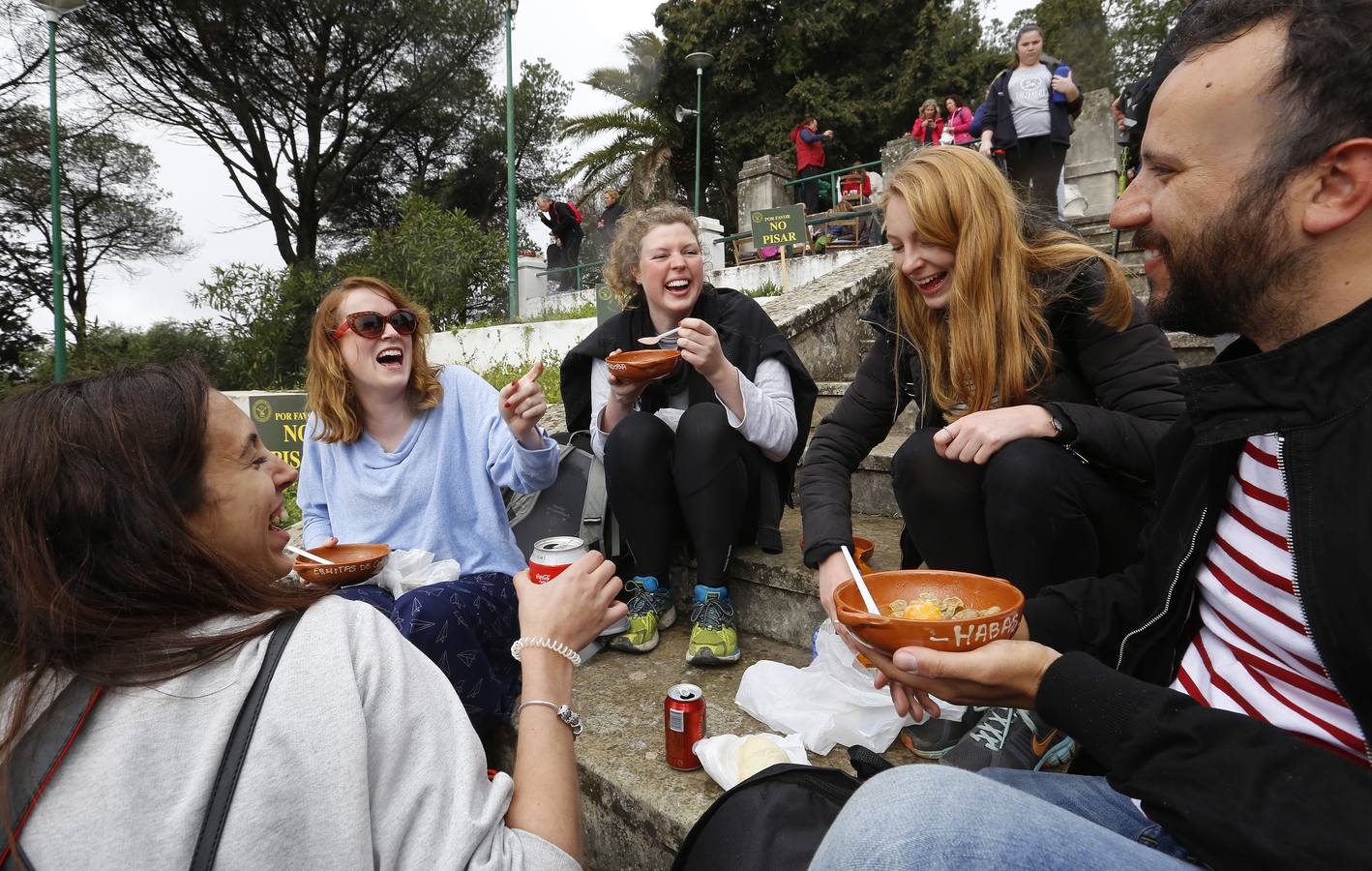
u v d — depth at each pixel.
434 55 19.44
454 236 12.55
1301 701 0.82
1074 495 1.42
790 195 12.12
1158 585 1.00
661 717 1.84
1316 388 0.75
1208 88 0.75
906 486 1.66
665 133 19.11
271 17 16.84
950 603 1.08
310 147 19.22
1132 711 0.75
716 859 1.08
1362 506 0.71
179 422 0.83
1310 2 0.70
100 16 15.52
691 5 19.25
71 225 17.97
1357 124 0.69
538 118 24.05
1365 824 0.60
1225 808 0.66
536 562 1.60
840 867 0.67
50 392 0.81
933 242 1.54
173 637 0.74
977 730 1.48
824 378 4.25
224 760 0.67
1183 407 1.43
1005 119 6.09
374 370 2.11
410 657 0.83
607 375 2.53
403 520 2.21
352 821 0.68
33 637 0.69
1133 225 0.87
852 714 1.64
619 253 2.52
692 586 2.47
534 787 0.87
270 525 0.97
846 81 17.92
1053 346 1.54
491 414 2.21
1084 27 21.28
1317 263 0.75
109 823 0.62
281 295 12.80
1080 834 0.67
